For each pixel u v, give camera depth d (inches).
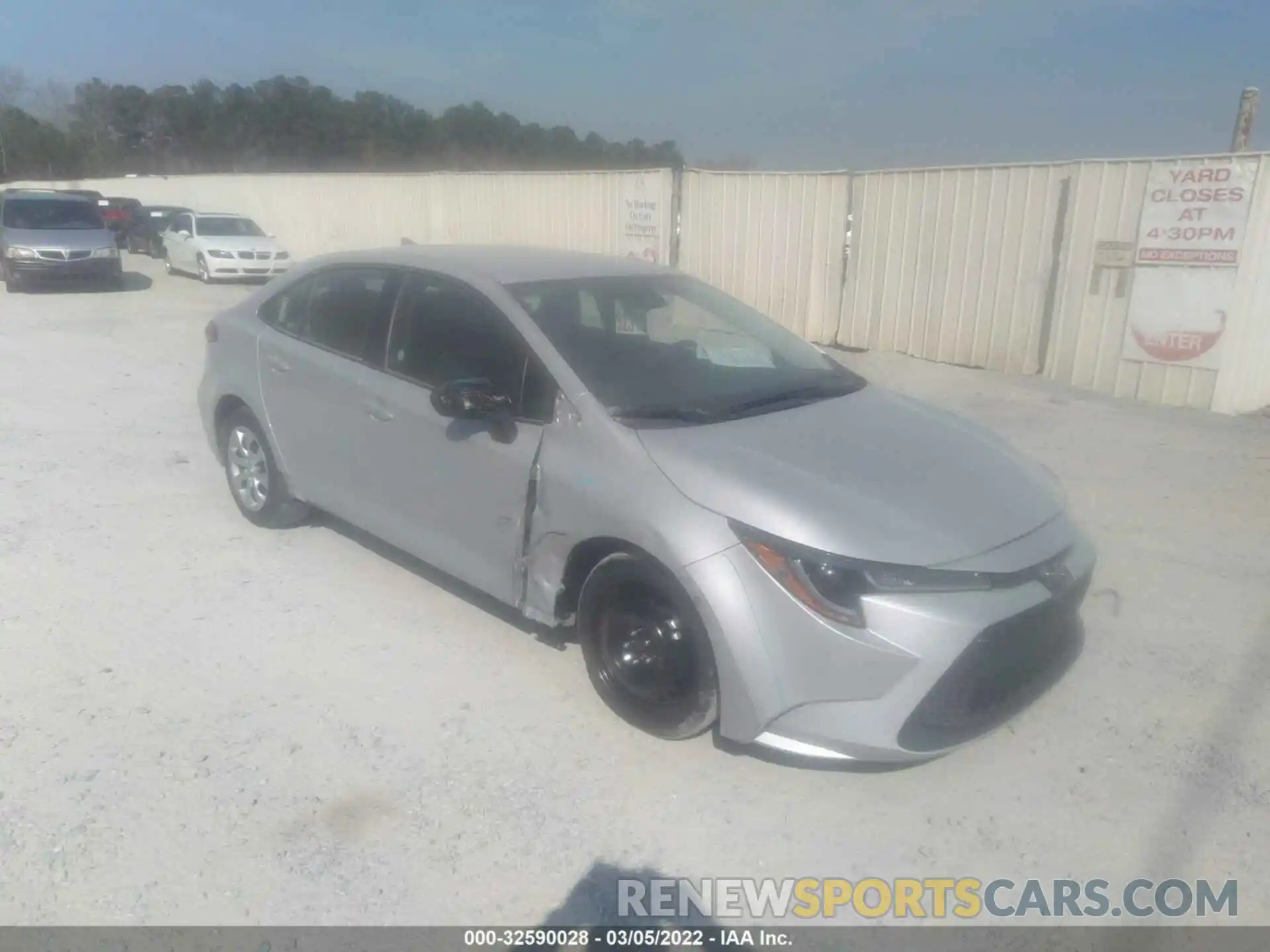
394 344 184.4
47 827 127.6
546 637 179.6
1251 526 243.3
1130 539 234.4
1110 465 294.0
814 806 135.3
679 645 139.2
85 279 736.3
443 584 201.6
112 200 1179.9
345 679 164.9
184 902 116.0
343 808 132.7
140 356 462.3
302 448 205.9
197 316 609.9
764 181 510.0
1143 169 372.2
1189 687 166.9
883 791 138.5
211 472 276.1
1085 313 399.9
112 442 307.4
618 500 141.7
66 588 198.1
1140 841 129.5
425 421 173.5
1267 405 363.3
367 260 196.5
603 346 164.7
